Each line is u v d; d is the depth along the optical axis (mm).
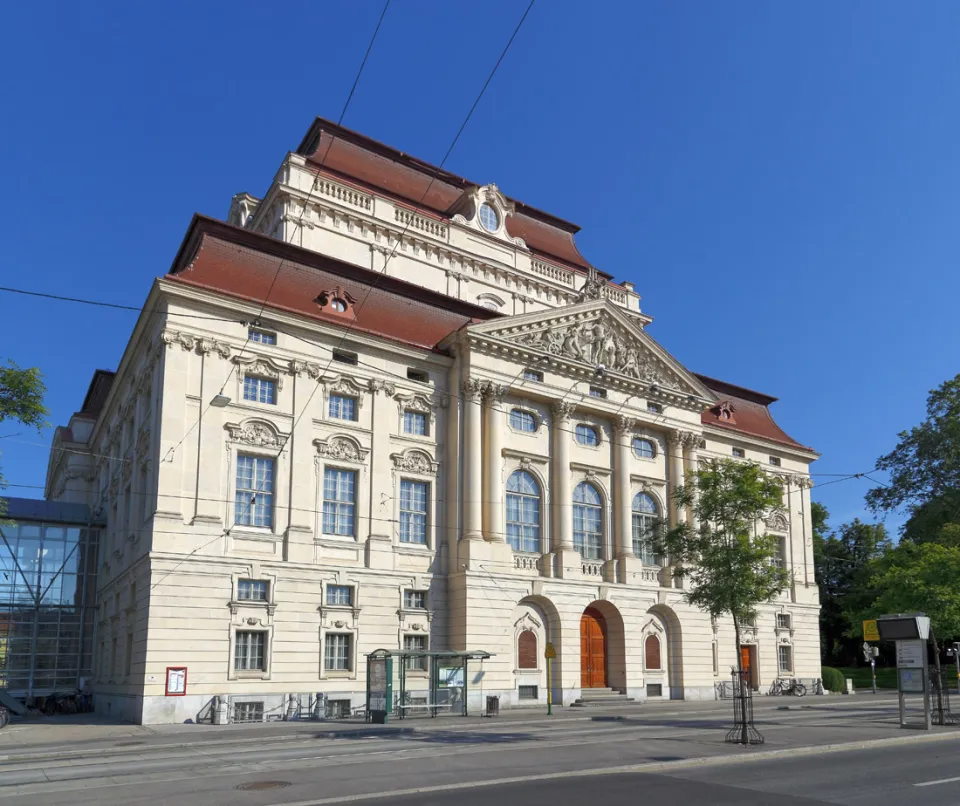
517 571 42688
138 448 39688
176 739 27359
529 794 15680
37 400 26234
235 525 36375
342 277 43344
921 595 46281
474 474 42312
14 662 46844
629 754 21547
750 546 28109
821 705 44188
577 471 46844
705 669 48719
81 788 16953
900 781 17203
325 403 39688
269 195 49281
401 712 34844
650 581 48094
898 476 68438
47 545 49250
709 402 52781
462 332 43156
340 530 39312
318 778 17844
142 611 34500
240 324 37969
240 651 35344
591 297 50500
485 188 57094
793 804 14734
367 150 54938
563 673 42719
